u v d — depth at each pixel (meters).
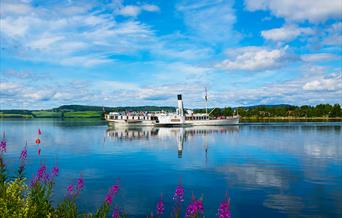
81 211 23.67
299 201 27.00
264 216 23.41
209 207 25.41
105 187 32.03
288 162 48.41
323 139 90.12
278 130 134.25
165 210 24.66
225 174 38.88
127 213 23.88
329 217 23.14
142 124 176.50
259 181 34.72
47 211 13.77
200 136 104.50
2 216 11.98
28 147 72.62
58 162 49.56
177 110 173.25
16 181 14.72
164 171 41.25
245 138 95.19
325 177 36.69
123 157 55.81
